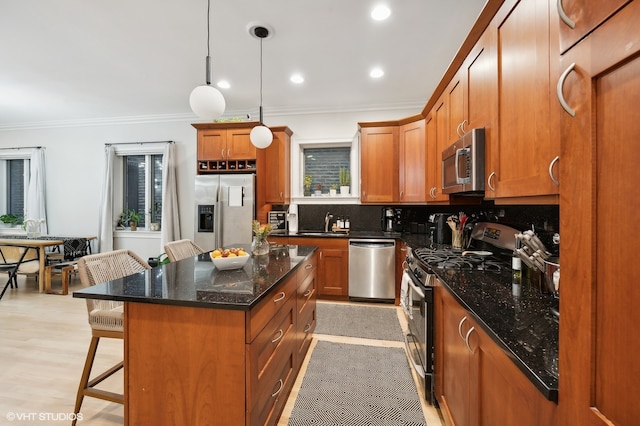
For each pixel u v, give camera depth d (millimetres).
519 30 1208
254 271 1642
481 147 1576
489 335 926
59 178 4965
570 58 569
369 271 3502
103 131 4832
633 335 457
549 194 1009
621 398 473
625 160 467
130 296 1203
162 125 4672
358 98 3865
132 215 4773
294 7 2092
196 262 1911
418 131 3402
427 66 2990
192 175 4598
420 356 1850
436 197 2826
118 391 1858
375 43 2566
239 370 1146
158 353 1211
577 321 556
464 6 2082
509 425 838
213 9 2111
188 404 1188
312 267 2430
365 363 2219
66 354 2314
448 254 2176
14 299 3646
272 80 3326
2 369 2104
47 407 1714
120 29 2375
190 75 3205
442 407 1515
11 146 5090
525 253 1409
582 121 540
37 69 3090
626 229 467
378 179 3729
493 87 1450
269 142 2670
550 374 673
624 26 455
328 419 1635
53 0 2029
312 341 2574
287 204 4129
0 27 2350
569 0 564
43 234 4926
